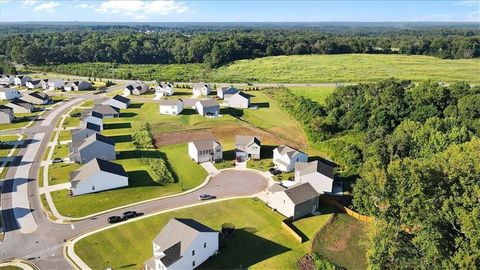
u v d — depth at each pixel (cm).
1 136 10088
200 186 7350
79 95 15275
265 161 8669
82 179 6844
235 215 6294
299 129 11031
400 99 11000
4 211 6222
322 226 6028
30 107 12531
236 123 11338
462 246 4025
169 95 15112
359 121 10625
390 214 4875
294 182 7444
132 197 6800
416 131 8531
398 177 4728
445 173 4625
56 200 6600
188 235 4972
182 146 9619
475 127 8900
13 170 7875
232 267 4978
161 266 4641
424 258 4438
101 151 8356
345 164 8612
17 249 5222
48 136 10125
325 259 5209
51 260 4997
